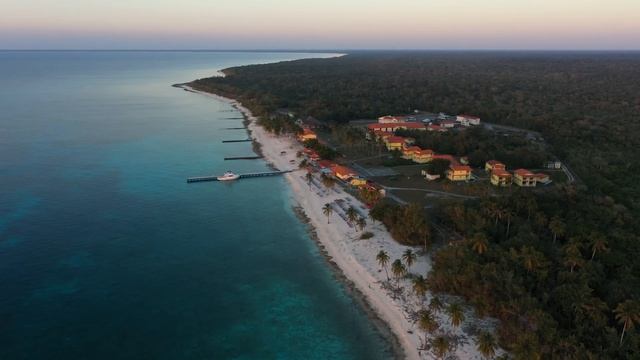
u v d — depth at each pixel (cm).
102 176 16850
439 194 14212
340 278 10244
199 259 11012
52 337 8150
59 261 10662
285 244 11862
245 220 13312
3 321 8512
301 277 10294
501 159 17000
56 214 13288
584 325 7538
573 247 9400
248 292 9700
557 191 13625
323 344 8156
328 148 18775
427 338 8081
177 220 13188
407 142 19550
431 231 11481
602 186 14275
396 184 15275
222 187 16100
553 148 18725
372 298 9406
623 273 9106
